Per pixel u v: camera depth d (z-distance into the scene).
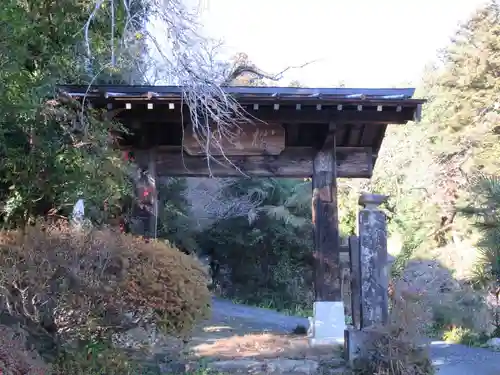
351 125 7.30
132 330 5.07
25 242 4.38
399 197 17.38
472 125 15.45
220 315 11.59
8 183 5.89
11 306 4.33
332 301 6.89
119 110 6.39
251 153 7.11
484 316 9.72
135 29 4.49
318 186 7.17
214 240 16.48
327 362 5.71
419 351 5.14
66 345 4.57
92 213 5.94
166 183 15.27
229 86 6.24
